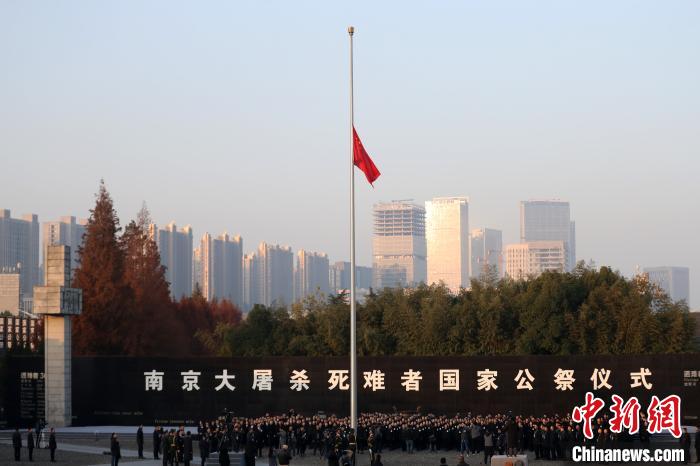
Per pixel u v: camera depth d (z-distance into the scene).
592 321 78.19
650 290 82.75
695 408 63.31
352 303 53.47
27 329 105.75
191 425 69.31
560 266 89.44
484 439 54.94
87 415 70.19
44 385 70.88
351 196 54.16
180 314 126.44
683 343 78.19
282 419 60.34
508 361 66.19
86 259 98.25
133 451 59.84
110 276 97.38
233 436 56.72
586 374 65.06
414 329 83.38
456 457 55.12
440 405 66.69
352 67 54.59
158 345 106.31
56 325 69.69
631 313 78.12
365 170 54.19
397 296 88.38
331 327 86.00
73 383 70.50
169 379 69.81
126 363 70.31
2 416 72.44
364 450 57.75
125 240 108.06
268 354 89.00
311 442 57.78
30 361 71.25
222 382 69.31
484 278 88.81
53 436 53.72
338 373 68.00
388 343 84.38
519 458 45.72
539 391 65.56
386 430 58.59
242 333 90.81
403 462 52.97
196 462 53.88
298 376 68.50
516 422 55.97
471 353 80.69
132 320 99.06
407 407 67.06
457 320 81.75
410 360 67.38
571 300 80.75
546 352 79.69
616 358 64.81
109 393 70.25
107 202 99.88
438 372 66.94
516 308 81.62
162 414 69.69
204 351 124.19
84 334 96.00
